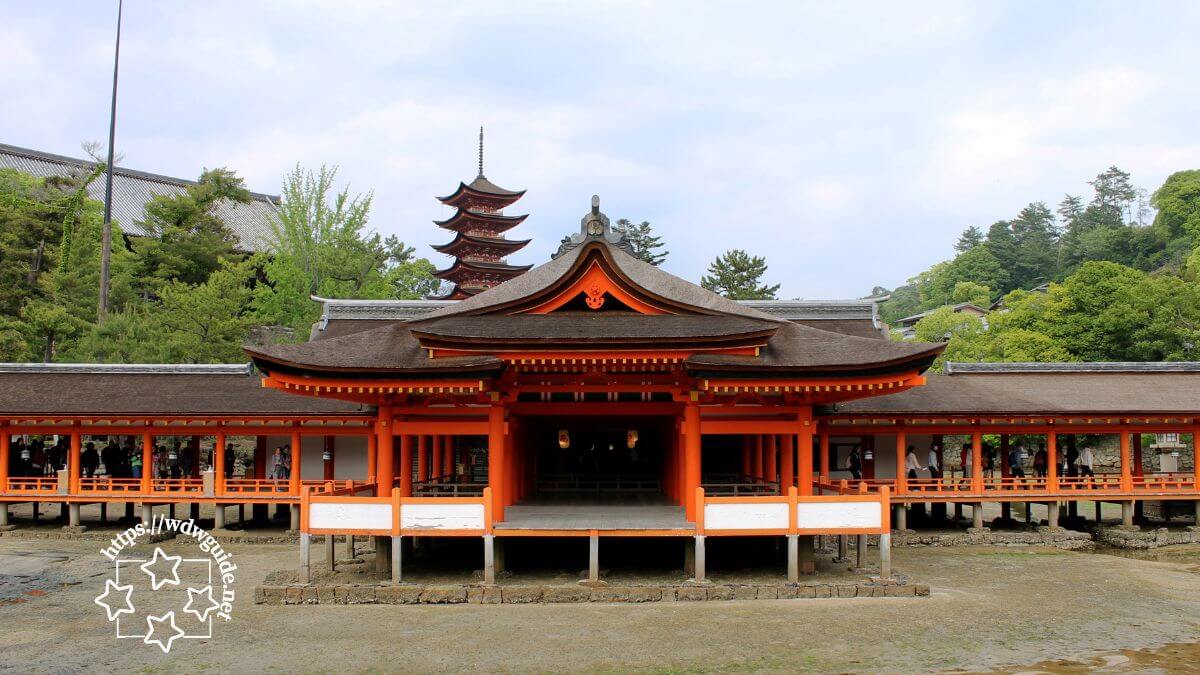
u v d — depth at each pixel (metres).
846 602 21.34
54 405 31.05
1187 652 17.69
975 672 16.41
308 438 33.56
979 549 30.14
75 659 17.22
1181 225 96.88
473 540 28.19
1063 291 60.84
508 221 67.69
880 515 22.09
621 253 30.41
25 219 49.28
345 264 59.25
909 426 31.56
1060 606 21.42
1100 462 54.06
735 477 28.95
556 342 21.39
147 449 31.55
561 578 22.81
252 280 67.19
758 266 76.38
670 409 24.95
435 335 21.62
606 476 29.02
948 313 68.25
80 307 50.09
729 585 21.84
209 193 66.44
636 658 17.16
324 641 18.27
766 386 21.92
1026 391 33.47
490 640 18.25
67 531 31.45
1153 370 36.03
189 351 46.09
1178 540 31.92
